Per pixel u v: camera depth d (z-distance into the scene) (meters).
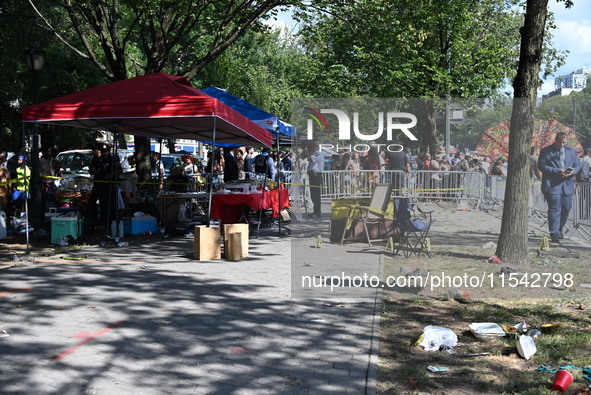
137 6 15.49
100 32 15.88
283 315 6.43
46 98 27.47
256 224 15.41
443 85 24.42
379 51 20.31
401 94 23.33
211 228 10.12
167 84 11.52
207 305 6.84
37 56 12.87
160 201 14.60
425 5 23.05
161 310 6.61
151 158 17.91
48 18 22.38
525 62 8.36
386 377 4.67
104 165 13.44
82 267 9.27
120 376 4.64
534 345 5.20
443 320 6.24
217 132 14.12
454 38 25.02
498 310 6.57
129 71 29.34
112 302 6.96
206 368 4.84
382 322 6.16
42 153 15.64
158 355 5.14
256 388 4.43
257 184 15.41
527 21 8.38
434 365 4.96
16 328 5.88
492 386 4.50
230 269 9.14
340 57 26.17
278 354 5.19
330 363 4.97
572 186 8.46
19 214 15.42
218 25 16.42
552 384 4.41
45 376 4.62
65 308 6.67
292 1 16.52
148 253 10.83
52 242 11.87
